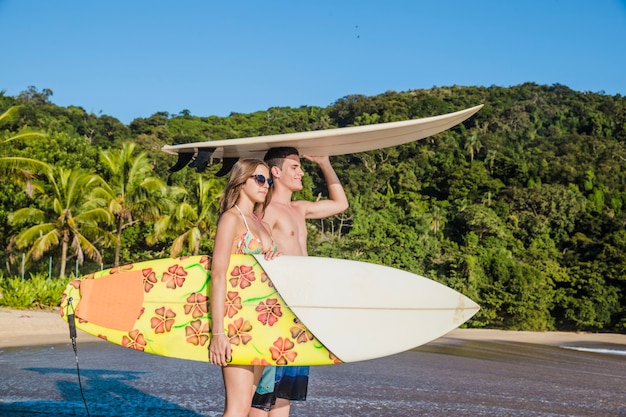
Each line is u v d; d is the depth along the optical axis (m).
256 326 3.19
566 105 125.62
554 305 49.59
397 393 7.20
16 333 14.45
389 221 67.12
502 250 58.75
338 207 4.00
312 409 5.93
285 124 121.12
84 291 3.26
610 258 52.50
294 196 69.38
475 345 21.03
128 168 28.86
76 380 7.32
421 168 90.25
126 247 40.12
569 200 71.88
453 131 106.12
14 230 30.12
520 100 131.12
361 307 3.30
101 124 87.44
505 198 76.31
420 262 54.50
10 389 6.52
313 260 3.31
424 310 3.38
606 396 8.05
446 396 7.16
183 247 32.78
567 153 98.00
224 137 105.12
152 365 9.16
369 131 3.57
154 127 95.00
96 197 27.38
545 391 8.23
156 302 3.23
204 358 3.16
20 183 22.95
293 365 3.21
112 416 5.29
